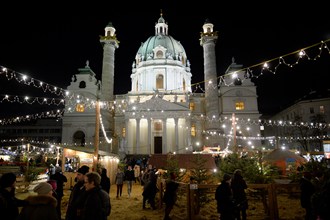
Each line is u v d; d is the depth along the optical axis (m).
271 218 11.35
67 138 62.16
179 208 14.93
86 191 6.42
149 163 26.22
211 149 45.69
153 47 73.56
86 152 24.77
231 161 19.45
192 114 62.19
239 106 63.69
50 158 40.97
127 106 60.44
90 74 66.69
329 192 3.89
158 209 14.97
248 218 12.38
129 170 20.17
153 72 69.88
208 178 15.63
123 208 15.35
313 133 63.72
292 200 17.48
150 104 57.16
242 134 61.31
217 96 59.03
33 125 89.38
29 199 5.32
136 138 56.22
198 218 12.27
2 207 5.60
